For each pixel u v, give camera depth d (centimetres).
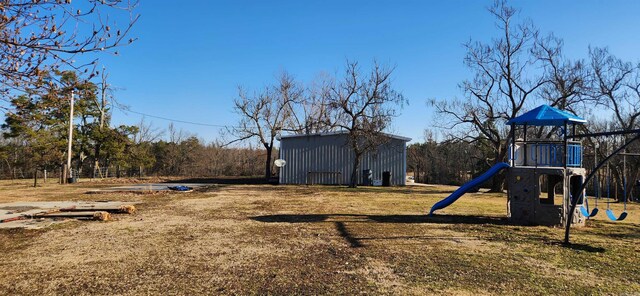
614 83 1948
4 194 1730
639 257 603
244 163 4141
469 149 3778
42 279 478
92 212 1010
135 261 564
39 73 337
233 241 705
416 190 2125
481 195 1934
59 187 2258
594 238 758
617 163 1894
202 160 4228
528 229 859
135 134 3634
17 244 679
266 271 516
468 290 442
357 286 455
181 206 1245
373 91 2280
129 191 1867
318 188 2203
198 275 497
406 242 705
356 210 1164
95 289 441
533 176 930
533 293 434
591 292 438
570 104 1964
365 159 2620
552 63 2022
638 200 1847
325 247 659
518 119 987
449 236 766
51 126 2908
